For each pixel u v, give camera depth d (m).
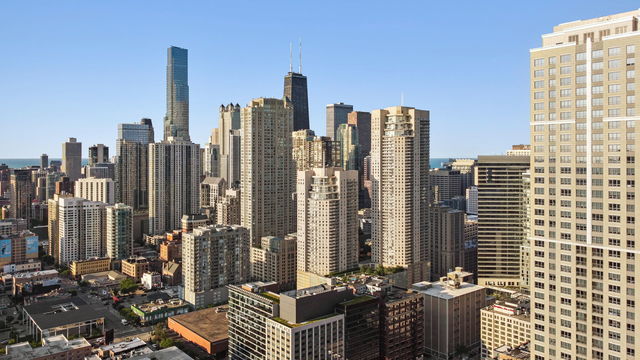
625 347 193.88
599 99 196.12
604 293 199.00
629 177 190.25
